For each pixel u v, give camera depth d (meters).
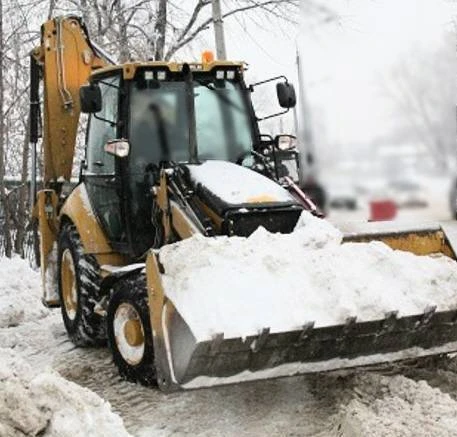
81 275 6.70
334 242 5.26
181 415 4.97
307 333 4.60
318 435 4.49
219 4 13.84
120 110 6.28
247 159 6.49
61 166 8.09
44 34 8.02
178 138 6.32
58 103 8.01
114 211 6.48
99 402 4.11
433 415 4.46
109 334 5.86
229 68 6.59
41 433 3.84
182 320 4.54
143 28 16.03
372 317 4.74
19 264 9.64
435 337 5.09
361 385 4.96
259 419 4.79
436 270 5.22
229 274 4.80
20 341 7.48
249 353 4.55
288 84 6.64
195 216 5.47
